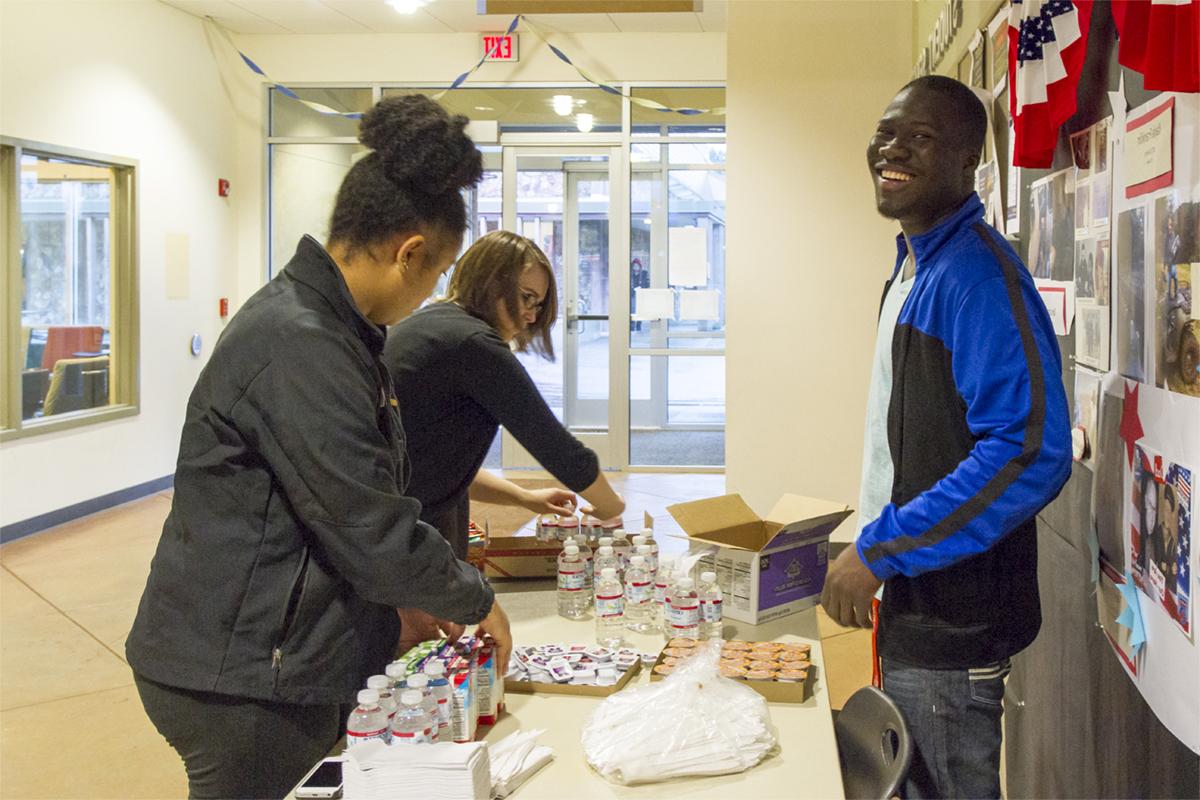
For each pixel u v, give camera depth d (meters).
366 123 1.35
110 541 5.57
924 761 1.56
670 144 7.66
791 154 4.85
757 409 4.96
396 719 1.27
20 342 5.67
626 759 1.30
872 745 1.44
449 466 1.97
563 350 7.95
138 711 3.35
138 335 6.72
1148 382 1.42
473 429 1.99
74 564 5.09
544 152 7.78
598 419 7.97
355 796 1.17
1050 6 1.71
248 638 1.33
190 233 7.29
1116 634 1.61
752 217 4.89
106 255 6.54
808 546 2.02
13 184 5.58
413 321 1.93
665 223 7.75
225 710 1.34
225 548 1.32
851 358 4.89
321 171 7.89
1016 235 2.29
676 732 1.33
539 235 7.87
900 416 1.54
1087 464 1.78
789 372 4.94
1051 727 2.09
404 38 7.65
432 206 1.35
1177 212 1.28
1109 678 1.68
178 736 1.36
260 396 1.28
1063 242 1.89
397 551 1.27
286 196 7.96
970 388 1.42
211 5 6.96
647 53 7.52
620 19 7.16
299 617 1.33
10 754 3.03
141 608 1.40
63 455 6.01
